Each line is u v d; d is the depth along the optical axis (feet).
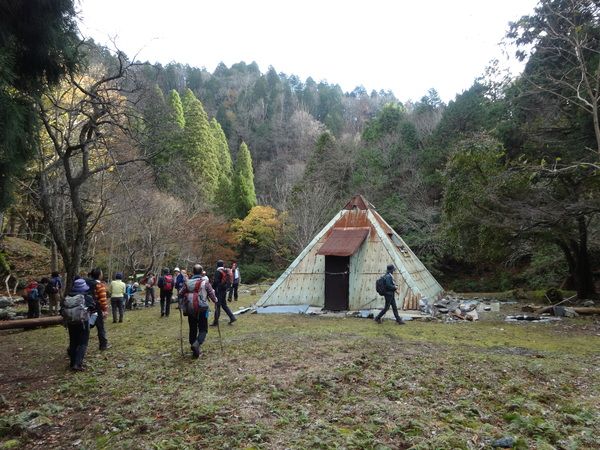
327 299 41.22
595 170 40.32
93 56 36.29
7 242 72.74
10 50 20.53
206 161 117.60
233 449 11.50
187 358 22.65
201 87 264.52
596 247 55.83
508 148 56.08
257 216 105.91
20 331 38.09
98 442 12.59
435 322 35.09
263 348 24.14
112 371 20.80
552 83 42.86
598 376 18.29
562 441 11.64
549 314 38.70
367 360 20.68
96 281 26.04
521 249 56.80
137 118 37.58
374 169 111.75
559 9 39.86
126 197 60.29
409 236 91.91
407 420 13.25
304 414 13.87
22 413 14.98
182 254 86.69
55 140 36.35
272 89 262.06
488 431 12.42
